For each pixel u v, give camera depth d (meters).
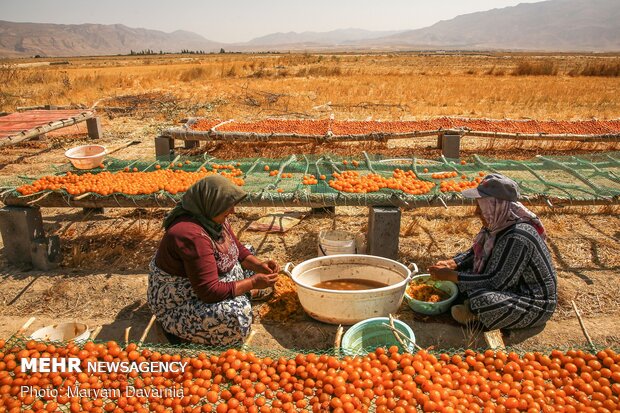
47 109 13.62
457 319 4.15
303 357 3.16
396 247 5.25
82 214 7.02
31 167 9.38
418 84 23.17
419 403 2.79
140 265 5.42
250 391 2.88
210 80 26.33
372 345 3.70
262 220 6.67
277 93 19.50
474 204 5.22
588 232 6.17
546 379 3.07
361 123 10.70
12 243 5.34
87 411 2.81
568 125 10.52
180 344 3.48
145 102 17.12
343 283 4.56
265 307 4.48
